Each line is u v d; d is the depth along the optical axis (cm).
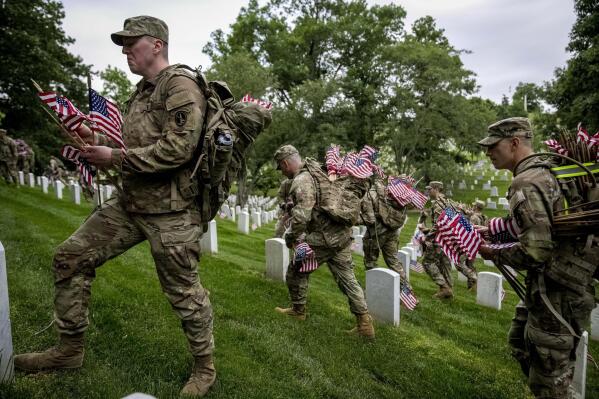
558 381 299
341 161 493
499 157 321
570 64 2380
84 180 264
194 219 269
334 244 469
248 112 282
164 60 274
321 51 4184
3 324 239
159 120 258
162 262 260
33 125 3212
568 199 294
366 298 579
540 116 2894
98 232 263
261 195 4241
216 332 408
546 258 275
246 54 3344
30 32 2922
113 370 291
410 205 732
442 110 3494
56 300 267
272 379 339
